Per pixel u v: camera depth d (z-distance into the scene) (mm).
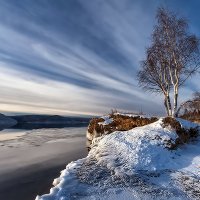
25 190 14898
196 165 15094
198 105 28797
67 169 13883
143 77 28281
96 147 18094
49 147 33812
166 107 27266
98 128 23828
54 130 78188
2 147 34250
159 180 12820
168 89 26750
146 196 10914
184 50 25531
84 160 15523
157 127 19781
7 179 17172
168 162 15383
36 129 85938
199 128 21188
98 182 12078
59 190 11047
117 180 12359
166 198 10828
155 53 26469
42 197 10312
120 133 18844
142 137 17703
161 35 26328
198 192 11594
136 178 12727
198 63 25859
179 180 12891
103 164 14438
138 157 15133
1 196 13922
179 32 25719
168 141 17406
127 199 10578
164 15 26109
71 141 41656
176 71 24953
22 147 34219
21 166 21297
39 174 18469
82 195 10727
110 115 25375
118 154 15641
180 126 19719
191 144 19312
